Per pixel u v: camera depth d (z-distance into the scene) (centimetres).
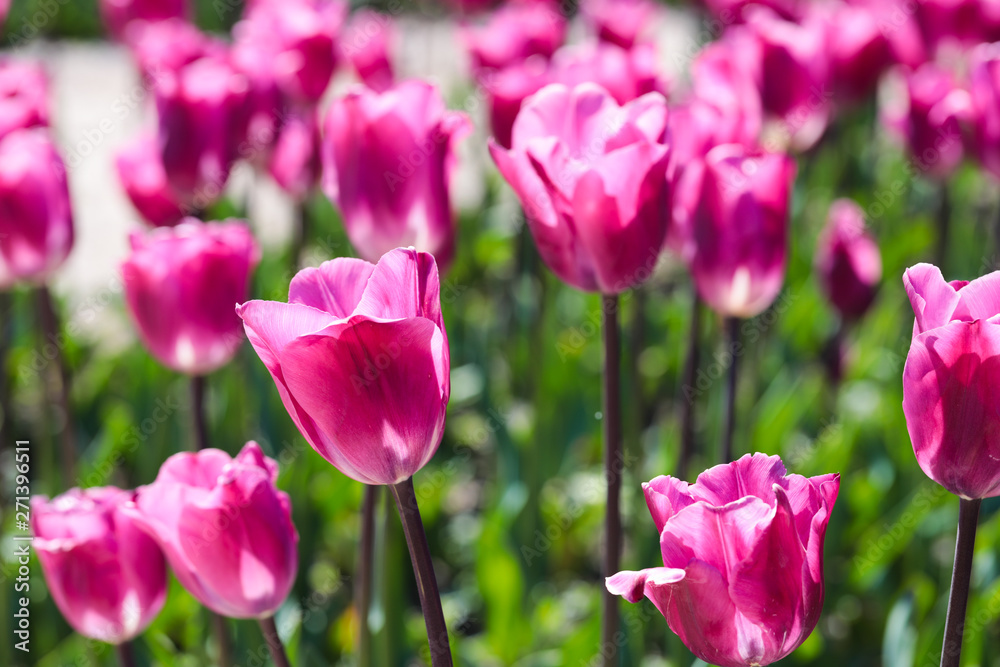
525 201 103
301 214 175
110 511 104
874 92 254
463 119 114
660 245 103
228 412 161
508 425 185
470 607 181
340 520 186
